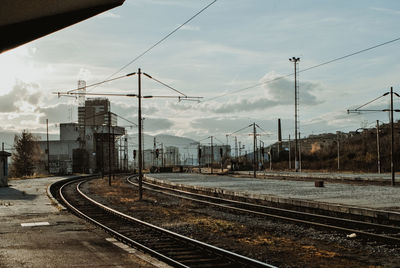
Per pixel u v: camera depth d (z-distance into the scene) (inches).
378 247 481.7
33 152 3289.9
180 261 418.9
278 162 4099.4
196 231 605.6
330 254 446.3
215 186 1466.5
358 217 733.9
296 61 2817.4
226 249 478.6
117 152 4421.8
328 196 991.0
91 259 405.4
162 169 3919.8
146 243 514.9
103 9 412.5
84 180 2340.1
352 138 3971.5
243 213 831.7
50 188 1576.0
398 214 652.1
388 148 3179.1
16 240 509.7
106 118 4564.5
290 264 405.7
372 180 1683.1
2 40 387.2
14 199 1077.1
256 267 388.5
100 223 687.7
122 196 1283.2
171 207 969.5
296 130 2896.2
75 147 4015.8
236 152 4306.1
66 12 390.3
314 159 3762.3
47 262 394.0
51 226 624.4
